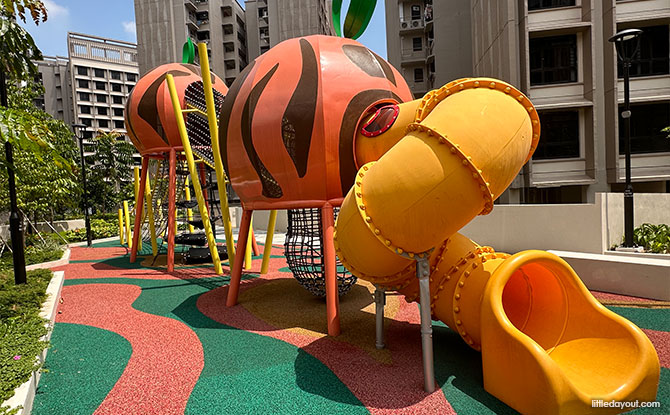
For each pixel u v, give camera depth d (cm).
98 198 3456
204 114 1070
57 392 395
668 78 1889
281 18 5031
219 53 5425
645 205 1065
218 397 377
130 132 1210
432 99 382
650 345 327
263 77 600
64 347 522
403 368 427
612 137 1903
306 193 576
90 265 1274
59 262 1285
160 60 4756
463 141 335
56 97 7631
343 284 723
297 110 554
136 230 1320
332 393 377
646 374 318
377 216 374
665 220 1115
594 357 355
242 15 6112
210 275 1031
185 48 1311
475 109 345
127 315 674
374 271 429
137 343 534
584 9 1919
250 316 646
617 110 1895
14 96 1513
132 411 356
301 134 555
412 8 3966
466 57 3297
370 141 529
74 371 445
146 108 1130
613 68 1878
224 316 652
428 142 348
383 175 370
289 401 365
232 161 643
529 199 2286
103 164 3622
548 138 2008
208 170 1338
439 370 416
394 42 3934
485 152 334
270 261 1213
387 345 496
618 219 950
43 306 632
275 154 572
